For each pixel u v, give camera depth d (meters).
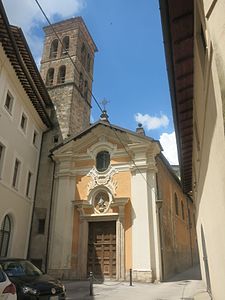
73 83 26.33
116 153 20.52
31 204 20.19
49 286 8.73
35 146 21.52
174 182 26.58
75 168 21.23
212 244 7.71
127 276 17.20
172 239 22.08
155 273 16.81
